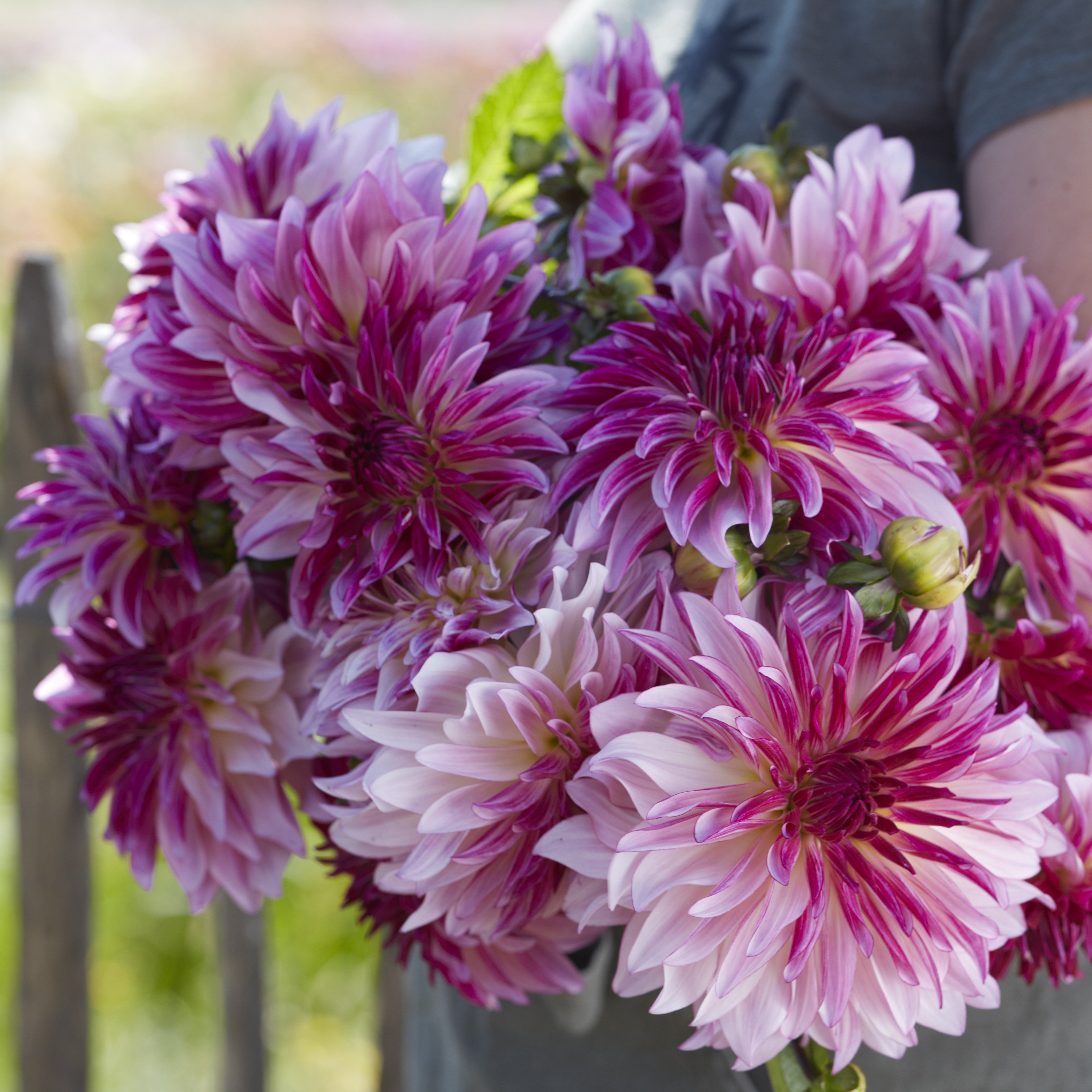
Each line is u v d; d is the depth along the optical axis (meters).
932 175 1.04
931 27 1.00
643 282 0.88
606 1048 1.11
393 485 0.84
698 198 0.91
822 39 1.03
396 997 1.74
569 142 0.97
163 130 4.73
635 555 0.83
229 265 0.86
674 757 0.80
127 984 2.65
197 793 0.93
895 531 0.82
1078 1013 1.03
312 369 0.87
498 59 5.01
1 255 3.91
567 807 0.84
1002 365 0.89
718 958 0.81
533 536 0.84
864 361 0.85
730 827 0.79
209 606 0.92
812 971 0.82
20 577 1.50
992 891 0.81
